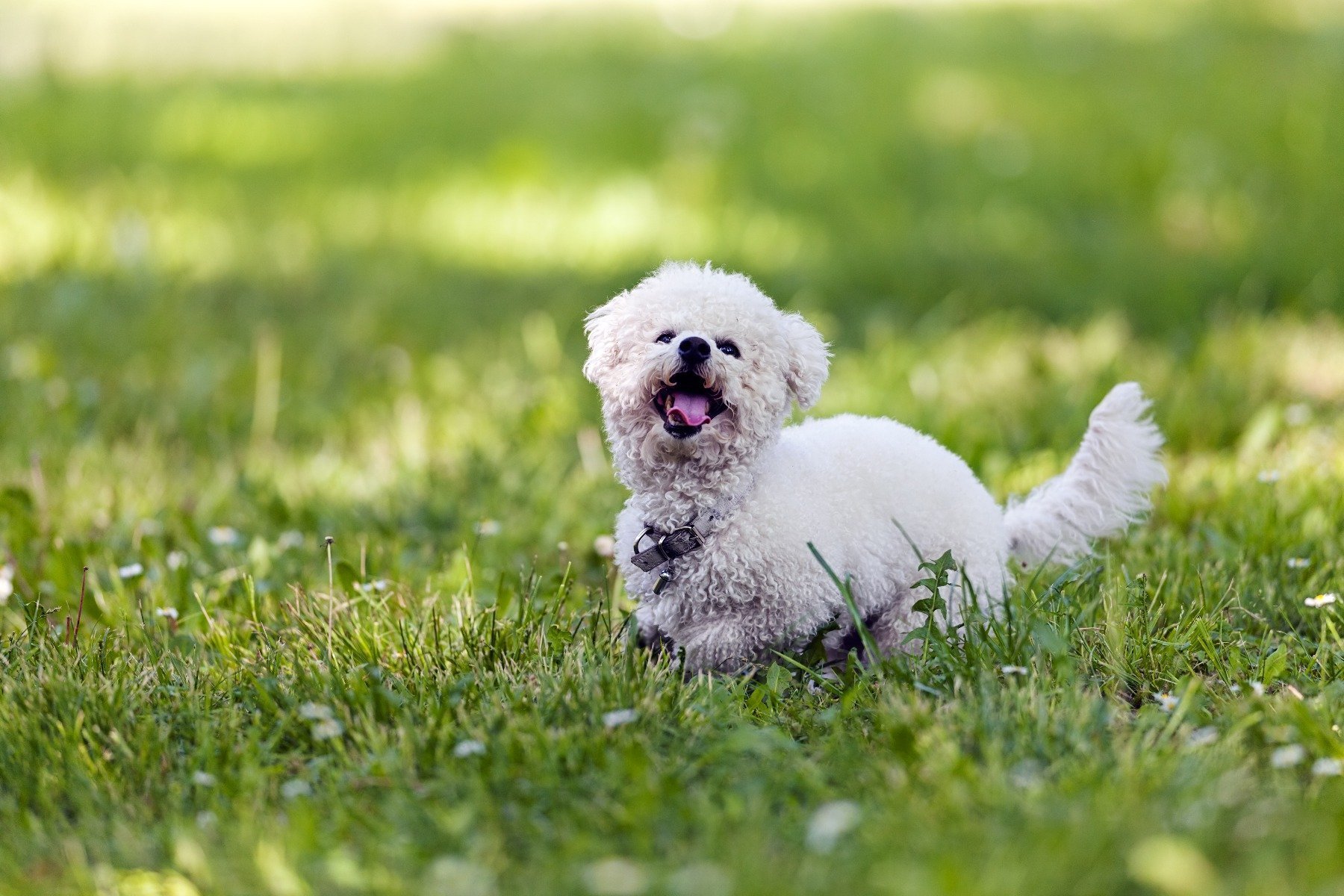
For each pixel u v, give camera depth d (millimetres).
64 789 4211
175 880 3619
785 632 4875
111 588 5934
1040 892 3348
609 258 12922
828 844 3535
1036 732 4215
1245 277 11539
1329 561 5793
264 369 8523
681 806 3869
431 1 27609
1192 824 3615
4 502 6406
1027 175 15242
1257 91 17453
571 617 5402
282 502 6914
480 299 11711
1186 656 4949
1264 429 7363
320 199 14617
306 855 3711
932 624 4785
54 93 17672
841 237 13508
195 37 23312
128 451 7711
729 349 4809
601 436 8180
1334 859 3412
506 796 4035
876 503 5043
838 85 18734
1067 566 5520
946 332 10523
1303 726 4184
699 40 22312
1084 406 8180
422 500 7148
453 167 15797
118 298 10953
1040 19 22922
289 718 4531
